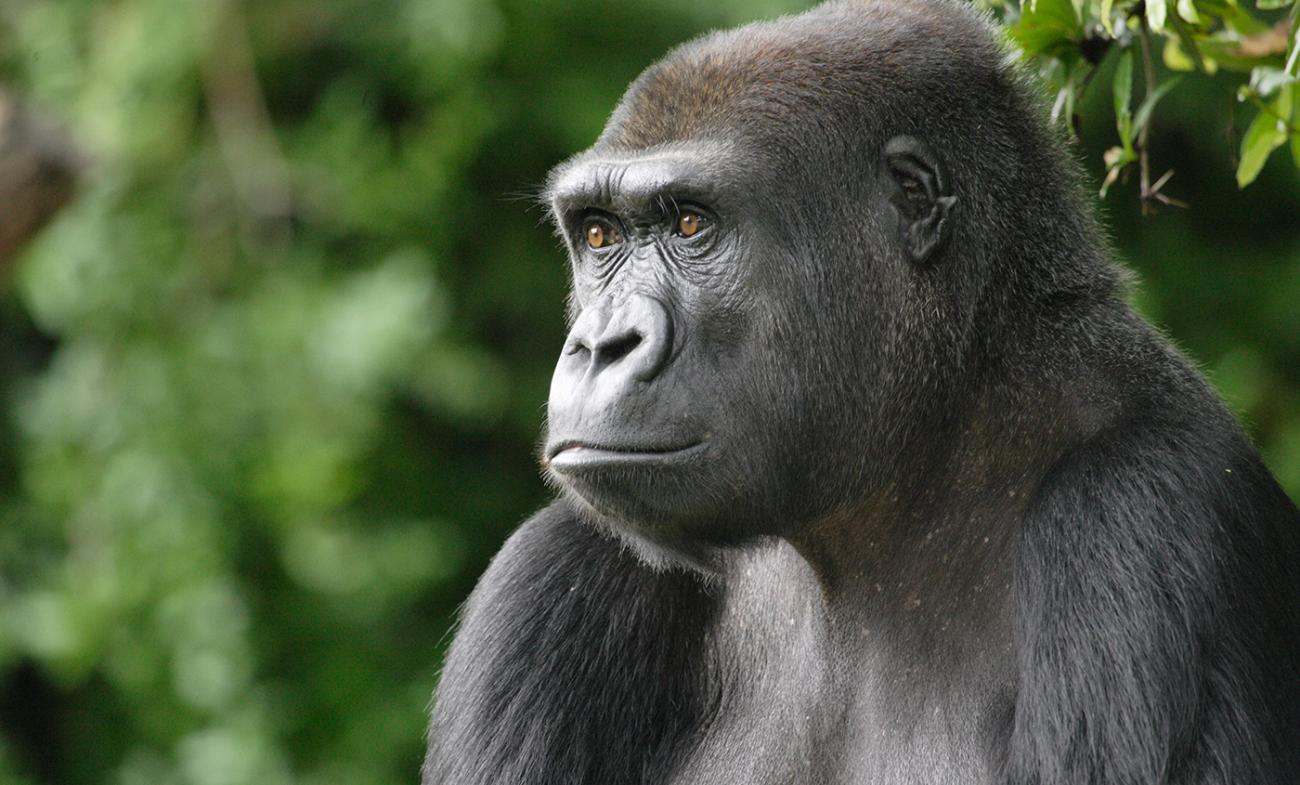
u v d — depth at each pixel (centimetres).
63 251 2978
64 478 2981
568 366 1177
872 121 1230
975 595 1238
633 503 1166
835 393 1222
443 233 3058
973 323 1242
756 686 1312
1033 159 1275
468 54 2880
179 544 2927
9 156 2127
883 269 1230
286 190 2981
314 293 2989
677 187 1184
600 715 1309
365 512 3081
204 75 3005
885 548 1273
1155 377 1225
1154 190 1431
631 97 1277
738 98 1230
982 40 1295
